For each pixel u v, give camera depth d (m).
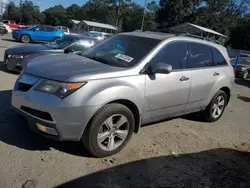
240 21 62.41
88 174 3.29
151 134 4.72
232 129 5.66
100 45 4.83
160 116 4.44
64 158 3.57
